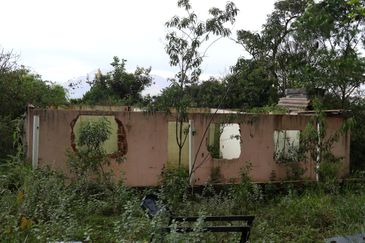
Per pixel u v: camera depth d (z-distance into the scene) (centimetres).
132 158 1240
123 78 2461
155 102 1164
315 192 1233
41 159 1150
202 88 1453
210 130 1468
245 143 1359
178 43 1106
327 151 1398
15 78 1501
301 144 1386
